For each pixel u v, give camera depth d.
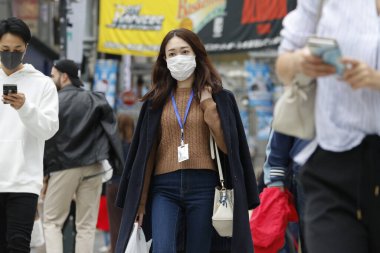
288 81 5.59
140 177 9.70
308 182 5.59
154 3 25.91
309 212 5.54
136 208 9.64
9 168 10.02
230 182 9.84
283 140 9.88
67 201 14.16
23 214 9.95
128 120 18.50
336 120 5.38
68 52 22.59
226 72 46.12
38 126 9.85
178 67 9.66
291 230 11.18
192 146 9.61
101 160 14.17
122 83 34.47
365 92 5.27
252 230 10.27
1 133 10.11
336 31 5.41
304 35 5.59
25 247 9.99
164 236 9.35
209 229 9.66
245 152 10.05
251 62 40.81
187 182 9.54
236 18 24.77
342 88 5.34
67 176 14.04
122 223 9.76
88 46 31.77
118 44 26.30
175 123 9.67
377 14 5.34
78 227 14.52
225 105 9.77
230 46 24.81
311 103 5.64
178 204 9.66
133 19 26.20
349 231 5.30
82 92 14.35
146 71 40.88
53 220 14.15
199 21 25.31
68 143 13.99
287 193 10.28
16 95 9.55
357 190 5.32
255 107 41.62
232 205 9.60
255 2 24.44
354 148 5.34
